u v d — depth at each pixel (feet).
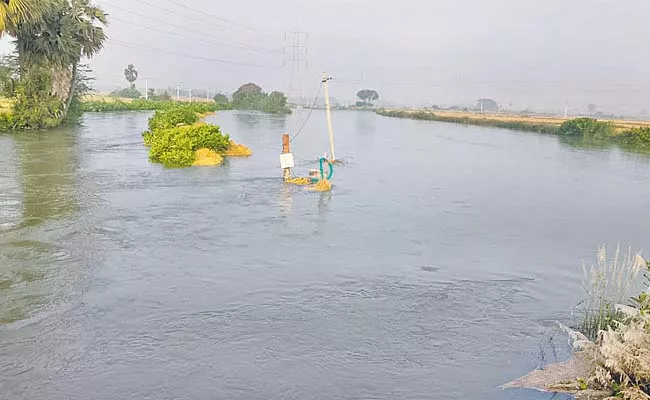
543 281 22.91
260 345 16.43
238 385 14.21
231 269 23.47
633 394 12.37
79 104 124.88
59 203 36.88
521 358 15.96
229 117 184.14
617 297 19.06
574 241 29.91
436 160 71.51
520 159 75.56
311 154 73.51
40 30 102.83
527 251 27.61
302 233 29.99
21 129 101.35
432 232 31.12
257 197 40.32
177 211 34.91
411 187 47.65
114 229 29.99
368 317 18.71
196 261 24.49
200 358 15.57
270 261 24.72
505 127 164.96
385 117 260.42
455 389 14.23
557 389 13.96
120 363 15.23
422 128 158.61
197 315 18.56
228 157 66.49
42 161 59.26
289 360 15.56
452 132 140.46
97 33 112.47
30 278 21.91
